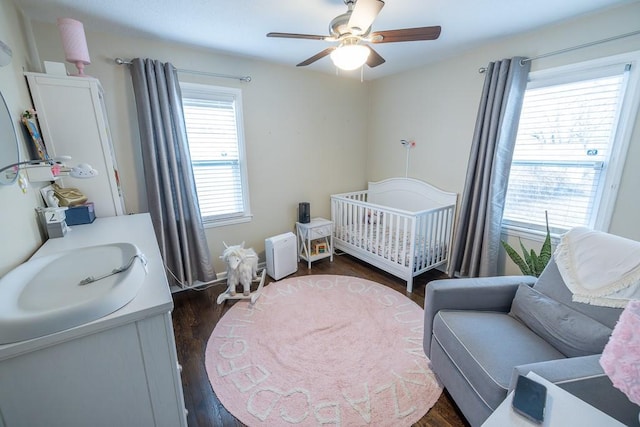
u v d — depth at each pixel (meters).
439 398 1.54
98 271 1.04
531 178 2.46
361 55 1.67
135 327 0.87
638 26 1.80
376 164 3.95
